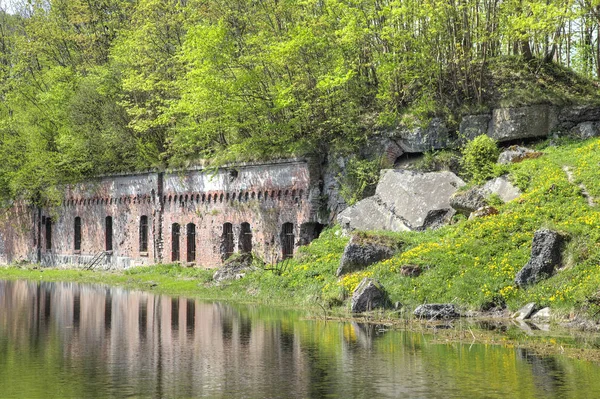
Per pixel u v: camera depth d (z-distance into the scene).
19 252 61.41
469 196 29.86
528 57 37.06
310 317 24.62
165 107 46.38
